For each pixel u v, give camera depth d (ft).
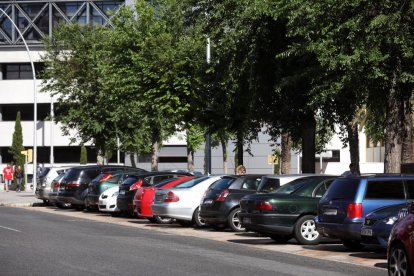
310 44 76.74
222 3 99.25
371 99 78.95
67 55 164.55
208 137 126.41
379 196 58.39
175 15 121.39
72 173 121.80
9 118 301.22
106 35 158.81
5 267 47.98
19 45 293.64
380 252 62.13
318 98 81.66
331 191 60.90
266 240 72.74
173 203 86.17
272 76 96.53
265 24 92.79
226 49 98.63
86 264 49.80
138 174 102.37
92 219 103.40
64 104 164.25
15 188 221.87
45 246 62.08
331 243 69.77
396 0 73.31
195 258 54.75
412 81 72.90
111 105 153.89
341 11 74.95
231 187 80.43
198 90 119.34
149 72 123.34
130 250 59.67
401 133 78.43
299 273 47.32
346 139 116.78
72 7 295.69
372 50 71.87
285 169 120.67
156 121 134.92
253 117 102.42
